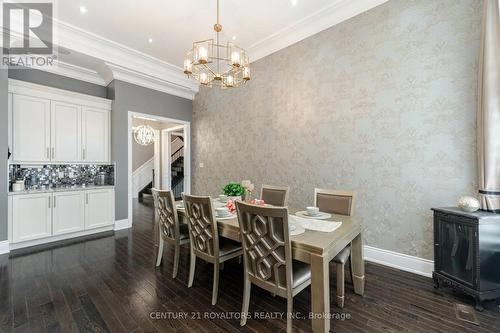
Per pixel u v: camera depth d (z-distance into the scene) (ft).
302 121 10.91
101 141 13.61
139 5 9.23
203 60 7.23
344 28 9.49
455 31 7.18
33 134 11.24
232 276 7.92
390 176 8.45
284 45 11.55
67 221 11.69
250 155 13.37
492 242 5.98
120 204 13.78
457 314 5.79
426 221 7.75
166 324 5.50
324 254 4.42
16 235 10.17
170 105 16.39
